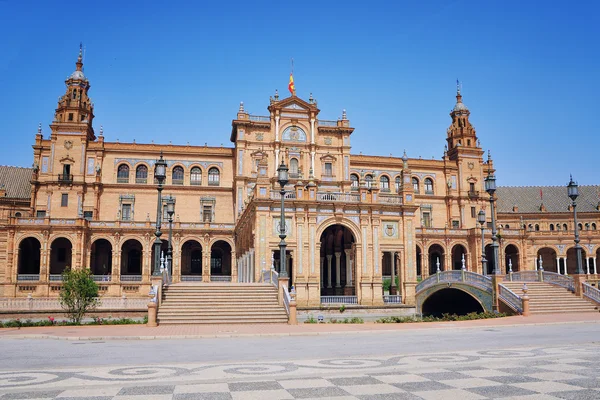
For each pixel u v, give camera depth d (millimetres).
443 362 14031
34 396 9953
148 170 73375
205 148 75125
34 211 69562
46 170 71250
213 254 75375
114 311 38406
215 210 73750
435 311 51156
